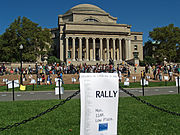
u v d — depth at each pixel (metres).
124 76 39.59
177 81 19.08
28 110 10.31
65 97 16.67
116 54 83.12
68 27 74.31
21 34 57.94
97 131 4.06
